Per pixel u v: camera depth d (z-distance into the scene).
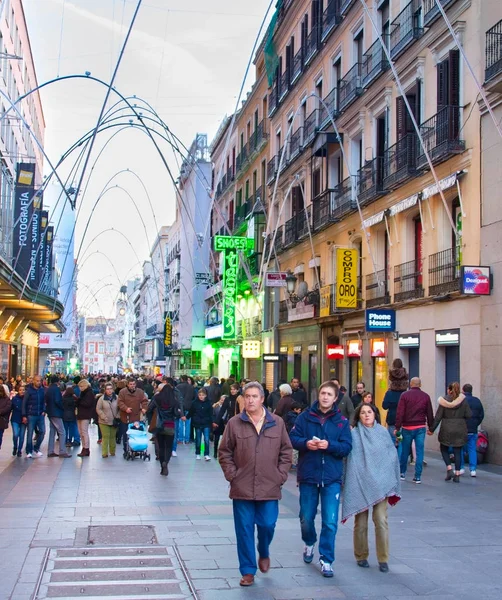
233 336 47.12
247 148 46.59
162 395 14.30
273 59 39.47
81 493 11.86
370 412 7.47
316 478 7.20
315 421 7.24
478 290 16.83
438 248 19.95
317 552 8.08
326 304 28.05
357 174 26.75
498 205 16.81
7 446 20.06
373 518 7.40
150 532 8.87
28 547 7.99
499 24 17.00
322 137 29.08
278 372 38.12
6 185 31.42
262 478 6.80
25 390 17.34
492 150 17.11
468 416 13.59
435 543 8.60
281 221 37.94
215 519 9.75
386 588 6.73
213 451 19.05
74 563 7.37
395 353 22.56
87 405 17.67
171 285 79.38
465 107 18.39
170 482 13.34
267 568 7.11
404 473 13.82
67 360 96.75
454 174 18.42
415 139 21.06
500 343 16.53
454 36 15.34
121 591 6.50
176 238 75.94
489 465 16.11
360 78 26.81
